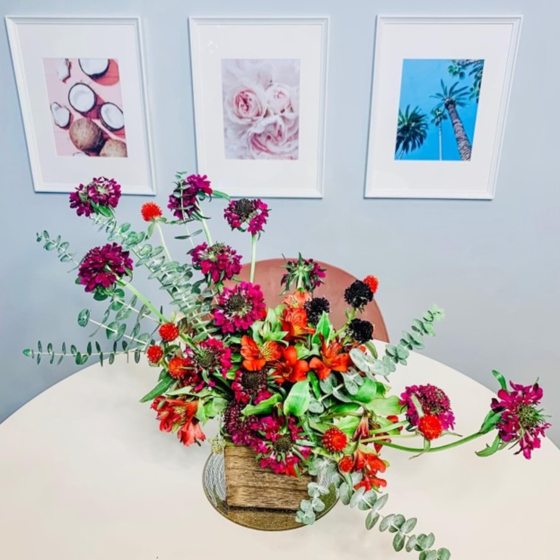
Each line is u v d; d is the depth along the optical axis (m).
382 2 1.40
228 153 1.59
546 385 1.86
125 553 0.74
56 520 0.79
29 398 1.96
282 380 0.67
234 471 0.77
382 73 1.47
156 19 1.45
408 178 1.60
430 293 1.76
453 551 0.74
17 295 1.81
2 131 1.59
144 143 1.58
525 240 1.66
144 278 1.74
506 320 1.79
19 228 1.72
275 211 1.66
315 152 1.57
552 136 1.52
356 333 0.68
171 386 0.72
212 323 0.72
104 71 1.50
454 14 1.40
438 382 1.17
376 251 1.71
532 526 0.79
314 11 1.42
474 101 1.49
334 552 0.75
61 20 1.45
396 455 0.94
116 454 0.93
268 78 1.49
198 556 0.73
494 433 0.99
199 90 1.51
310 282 0.81
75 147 1.60
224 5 1.42
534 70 1.45
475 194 1.60
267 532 0.78
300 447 0.67
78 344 1.87
